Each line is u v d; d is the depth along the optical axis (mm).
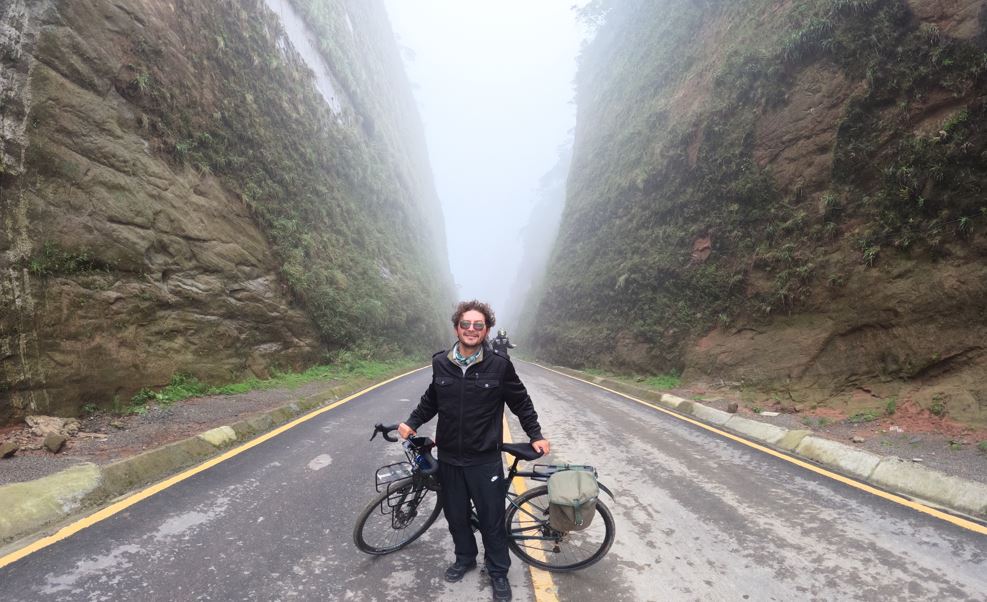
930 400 7051
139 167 8562
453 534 2980
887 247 8625
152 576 2861
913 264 8133
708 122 15172
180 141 10266
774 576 3041
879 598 2779
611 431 7570
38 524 3484
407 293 25562
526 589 2908
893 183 8680
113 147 8023
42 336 6078
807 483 4969
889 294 8328
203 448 5578
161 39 10312
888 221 8672
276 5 20719
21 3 6742
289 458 5461
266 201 13633
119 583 2768
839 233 9828
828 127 10906
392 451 5898
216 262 10219
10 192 6113
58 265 6492
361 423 7594
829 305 9570
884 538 3607
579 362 23641
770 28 14203
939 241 7781
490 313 2889
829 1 11445
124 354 7230
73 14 7660
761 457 6051
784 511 4164
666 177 18812
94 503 3973
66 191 6883
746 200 12977
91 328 6770
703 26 21609
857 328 8836
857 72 10305
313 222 16734
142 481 4547
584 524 2736
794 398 9289
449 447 2826
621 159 26406
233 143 12805
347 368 14320
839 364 8945
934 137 8102
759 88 13367
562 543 3354
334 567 3094
